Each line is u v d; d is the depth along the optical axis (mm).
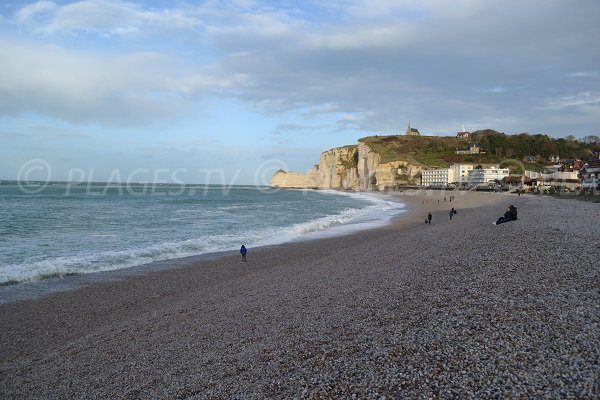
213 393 7191
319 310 11414
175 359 9172
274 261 22047
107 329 12008
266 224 39719
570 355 6656
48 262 21141
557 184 105062
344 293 12992
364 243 27047
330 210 60500
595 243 17000
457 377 6379
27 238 28906
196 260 22531
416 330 8602
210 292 15742
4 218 41406
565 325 7863
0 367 9852
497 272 12789
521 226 24672
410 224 39781
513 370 6367
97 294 15961
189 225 38219
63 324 12773
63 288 16781
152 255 23562
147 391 7754
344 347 8305
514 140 192500
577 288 10219
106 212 50844
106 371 8969
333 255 22500
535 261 13898
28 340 11562
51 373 9180
